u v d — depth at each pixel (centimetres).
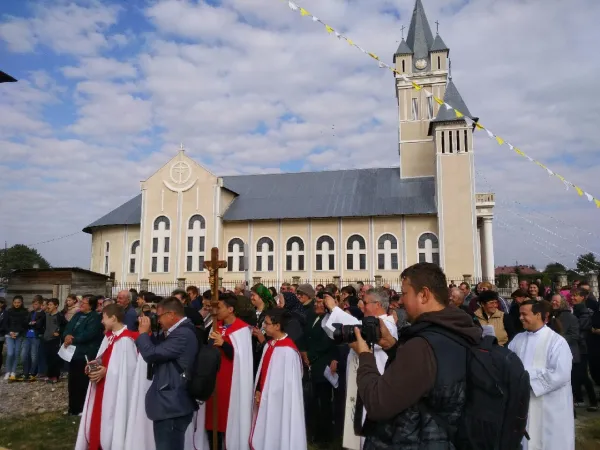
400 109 4800
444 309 333
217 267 740
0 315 1658
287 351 730
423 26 5078
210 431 771
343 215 4266
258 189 4825
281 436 698
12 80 841
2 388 1434
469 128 4125
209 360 614
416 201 4278
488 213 4481
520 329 1008
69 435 953
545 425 609
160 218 4500
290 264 4362
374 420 321
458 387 307
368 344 364
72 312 1563
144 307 1101
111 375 767
